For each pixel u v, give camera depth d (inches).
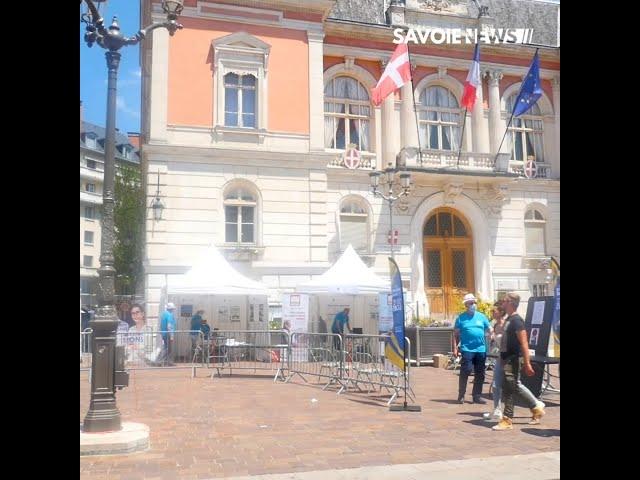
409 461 252.5
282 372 551.2
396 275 401.7
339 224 874.1
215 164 788.0
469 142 955.3
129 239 1315.2
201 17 798.5
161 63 780.0
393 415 361.7
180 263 758.5
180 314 753.6
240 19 812.0
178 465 247.9
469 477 225.6
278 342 652.7
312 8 837.8
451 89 970.7
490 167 941.8
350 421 342.0
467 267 941.2
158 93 775.1
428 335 665.0
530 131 1003.9
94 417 283.0
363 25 908.0
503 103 988.6
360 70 922.7
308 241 810.8
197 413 366.3
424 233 930.7
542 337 419.5
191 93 787.4
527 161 970.7
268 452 268.8
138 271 992.2
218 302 768.3
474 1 1000.2
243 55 808.9
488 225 940.0
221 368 578.9
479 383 413.1
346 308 746.2
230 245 779.4
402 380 480.1
